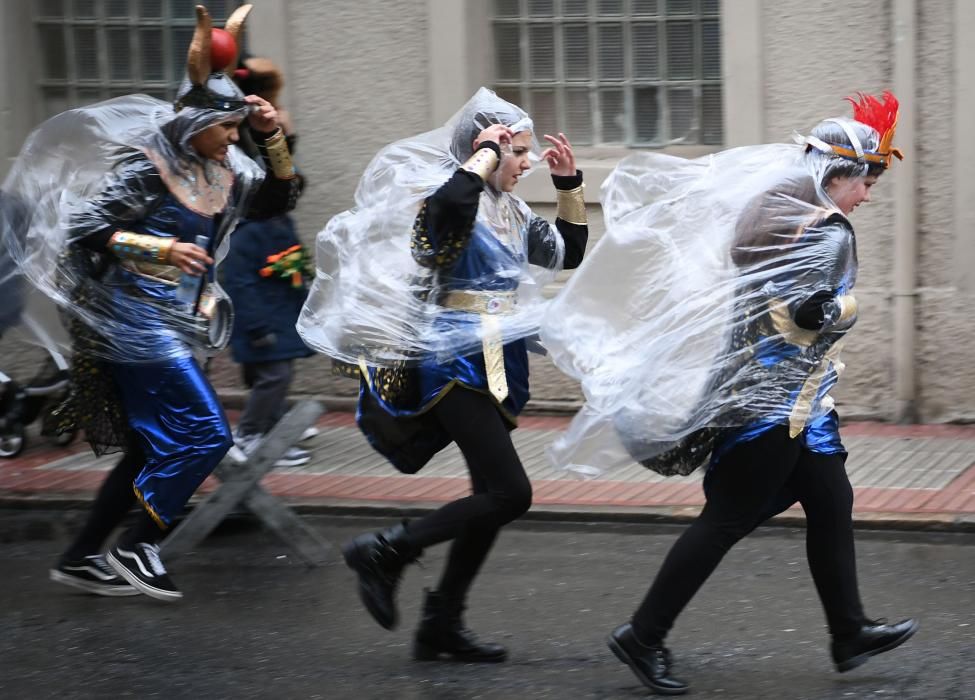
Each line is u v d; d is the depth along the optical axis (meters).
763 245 5.57
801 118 10.81
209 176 7.07
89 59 12.49
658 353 5.70
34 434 11.40
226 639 6.82
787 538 8.27
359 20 11.61
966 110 10.33
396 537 6.07
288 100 11.80
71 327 7.19
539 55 11.70
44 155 7.12
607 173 11.27
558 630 6.86
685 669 6.23
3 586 7.80
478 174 5.84
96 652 6.67
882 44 10.53
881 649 5.95
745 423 5.64
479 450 5.99
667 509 8.75
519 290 6.40
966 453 9.86
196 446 7.13
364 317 6.12
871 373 10.91
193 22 12.30
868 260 10.80
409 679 6.22
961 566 7.63
